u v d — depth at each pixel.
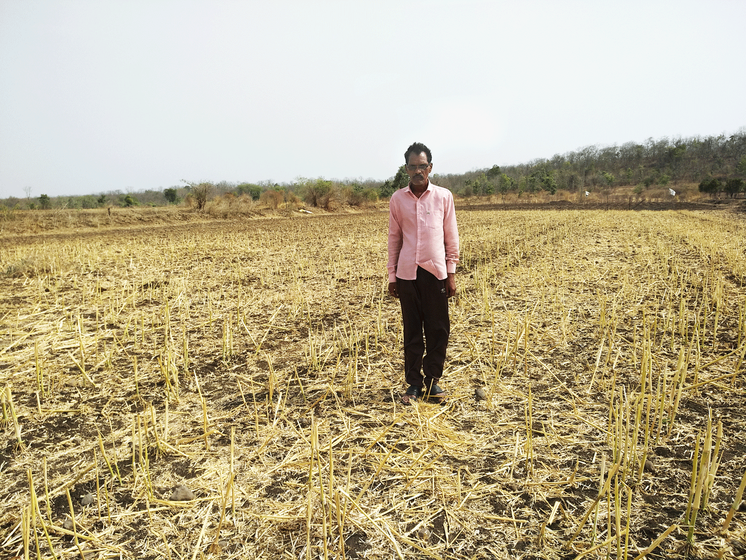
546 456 2.68
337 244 13.63
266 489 2.46
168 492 2.45
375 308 6.29
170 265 10.16
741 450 2.64
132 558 2.01
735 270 7.50
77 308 6.56
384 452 2.76
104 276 9.05
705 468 1.99
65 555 2.03
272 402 3.47
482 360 4.19
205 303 6.72
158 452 2.81
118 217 25.17
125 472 2.64
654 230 15.29
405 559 1.98
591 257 9.91
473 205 45.38
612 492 2.34
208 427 3.13
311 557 1.98
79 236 19.19
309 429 3.06
